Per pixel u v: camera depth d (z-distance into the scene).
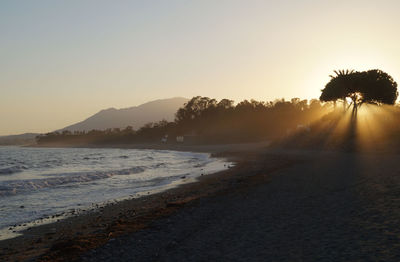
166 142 173.62
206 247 7.83
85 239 9.52
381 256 6.11
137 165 45.56
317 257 6.43
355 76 73.38
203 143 140.38
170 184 23.38
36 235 11.14
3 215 14.62
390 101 73.75
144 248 8.21
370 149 44.50
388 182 14.83
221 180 23.03
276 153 53.09
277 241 7.71
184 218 11.29
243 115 158.62
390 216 8.88
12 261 8.31
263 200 13.35
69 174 33.16
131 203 16.31
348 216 9.38
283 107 148.12
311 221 9.23
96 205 16.39
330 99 78.81
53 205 16.80
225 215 11.16
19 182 24.50
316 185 16.08
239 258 6.84
